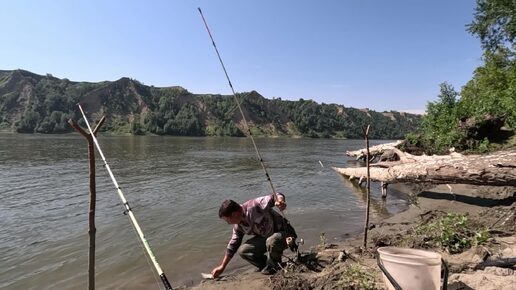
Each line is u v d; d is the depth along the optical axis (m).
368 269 5.38
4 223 9.83
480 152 14.93
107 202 12.44
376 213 11.04
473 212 9.16
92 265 3.38
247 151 40.44
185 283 5.92
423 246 6.45
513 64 27.55
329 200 13.07
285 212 11.14
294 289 5.02
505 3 27.28
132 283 6.00
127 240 8.30
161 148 43.41
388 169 12.35
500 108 17.27
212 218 10.27
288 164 26.03
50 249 7.77
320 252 6.63
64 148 38.56
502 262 5.28
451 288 4.46
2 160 26.31
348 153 29.91
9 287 5.99
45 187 15.39
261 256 5.99
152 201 12.61
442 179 10.10
